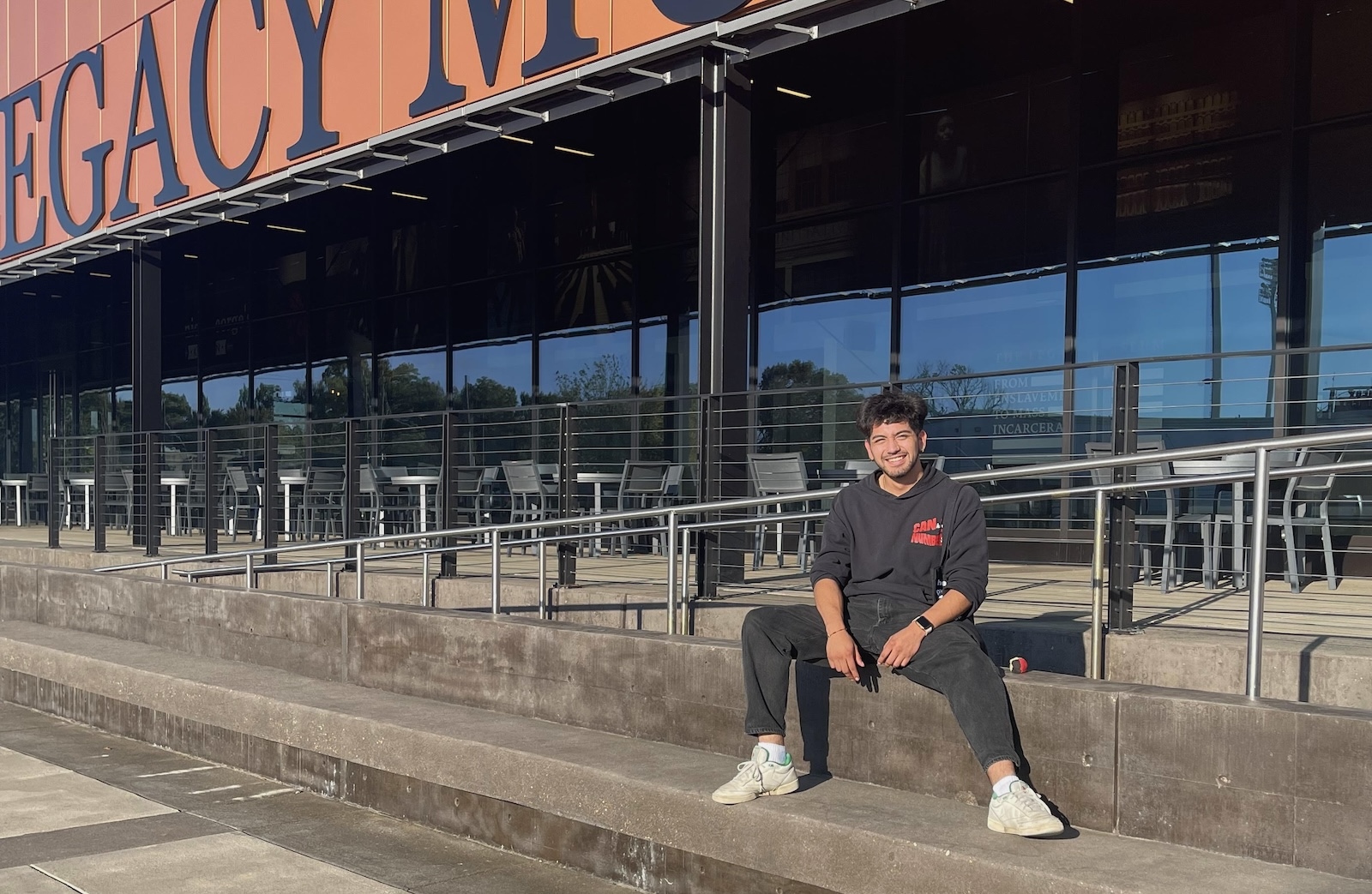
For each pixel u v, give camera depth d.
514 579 8.83
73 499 20.06
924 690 4.39
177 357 21.19
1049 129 10.77
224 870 4.84
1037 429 10.79
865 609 4.47
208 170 13.75
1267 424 9.48
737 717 5.08
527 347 15.45
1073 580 8.61
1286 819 3.60
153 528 12.61
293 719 6.32
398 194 17.09
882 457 4.45
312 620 7.38
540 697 5.93
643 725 5.45
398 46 11.38
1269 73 9.52
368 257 17.64
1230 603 6.91
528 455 15.34
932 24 10.87
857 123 12.10
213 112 13.81
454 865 5.02
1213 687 5.32
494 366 15.91
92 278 22.59
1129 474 5.73
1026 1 10.30
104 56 15.57
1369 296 9.01
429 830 5.55
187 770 6.76
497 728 5.70
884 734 4.52
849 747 4.62
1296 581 7.52
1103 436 10.30
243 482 14.30
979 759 3.94
